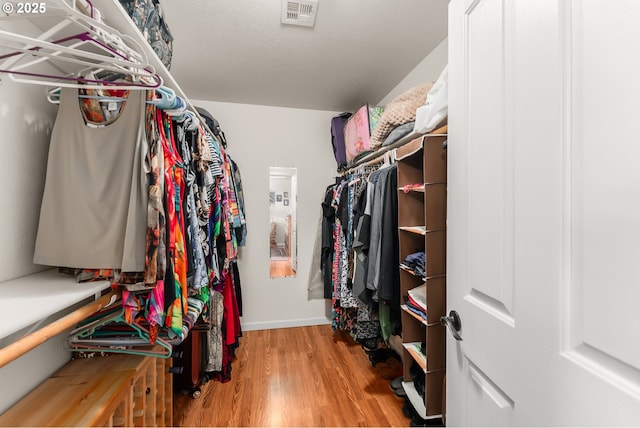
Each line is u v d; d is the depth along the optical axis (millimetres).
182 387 1729
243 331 2691
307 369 2006
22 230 852
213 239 1514
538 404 527
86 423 731
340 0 1377
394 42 1716
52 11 523
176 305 935
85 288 761
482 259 693
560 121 484
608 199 414
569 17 473
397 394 1670
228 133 2670
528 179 552
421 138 1229
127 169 822
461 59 783
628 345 388
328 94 2477
